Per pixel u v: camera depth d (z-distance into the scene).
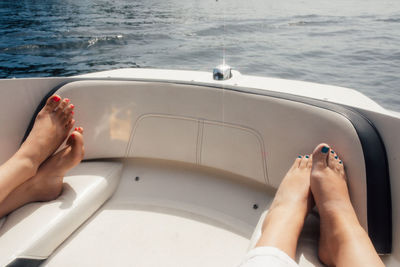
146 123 1.29
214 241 1.07
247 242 1.06
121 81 1.29
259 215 1.16
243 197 1.25
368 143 0.88
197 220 1.16
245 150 1.15
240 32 13.18
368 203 0.86
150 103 1.27
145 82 1.26
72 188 1.13
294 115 1.04
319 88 1.19
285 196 0.96
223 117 1.17
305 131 1.02
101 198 1.19
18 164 1.00
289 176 1.01
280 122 1.06
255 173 1.15
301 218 0.88
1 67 8.34
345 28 13.21
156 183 1.35
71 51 10.24
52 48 10.51
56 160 1.05
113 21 16.58
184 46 10.68
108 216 1.18
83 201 1.09
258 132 1.11
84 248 1.02
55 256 0.98
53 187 1.05
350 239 0.75
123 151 1.33
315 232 0.93
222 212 1.19
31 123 1.25
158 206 1.23
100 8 22.33
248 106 1.12
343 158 0.94
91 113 1.30
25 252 0.85
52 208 1.02
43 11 19.86
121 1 27.89
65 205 1.04
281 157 1.08
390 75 6.48
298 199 0.94
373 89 5.69
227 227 1.12
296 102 1.04
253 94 1.11
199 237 1.08
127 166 1.44
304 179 0.99
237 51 9.59
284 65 7.69
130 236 1.08
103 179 1.22
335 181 0.91
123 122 1.30
